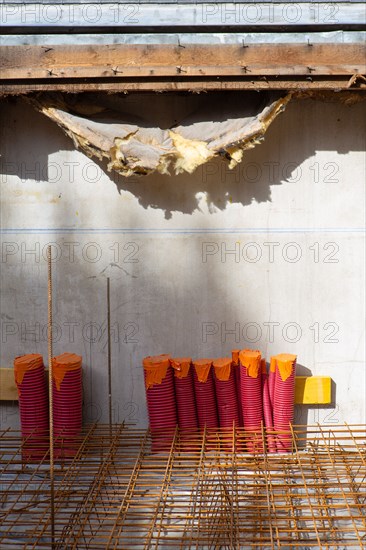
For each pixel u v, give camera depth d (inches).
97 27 236.2
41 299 271.1
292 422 267.0
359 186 266.1
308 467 236.1
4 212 267.7
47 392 263.9
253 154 265.0
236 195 266.7
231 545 193.6
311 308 271.0
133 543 200.4
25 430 257.1
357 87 235.5
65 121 242.5
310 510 215.5
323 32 238.1
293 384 259.3
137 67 230.8
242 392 259.8
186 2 237.5
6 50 231.8
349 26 236.5
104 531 204.2
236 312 271.4
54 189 266.4
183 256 269.3
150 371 252.8
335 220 267.4
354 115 262.5
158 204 267.1
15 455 257.1
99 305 271.3
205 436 246.7
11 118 262.7
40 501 217.2
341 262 269.1
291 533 206.5
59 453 249.1
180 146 242.7
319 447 253.9
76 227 268.2
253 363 254.8
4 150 264.2
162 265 269.6
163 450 250.2
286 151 264.7
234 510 215.6
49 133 263.6
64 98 246.2
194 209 267.6
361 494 215.5
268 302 271.0
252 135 239.8
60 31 237.3
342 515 220.1
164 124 259.9
